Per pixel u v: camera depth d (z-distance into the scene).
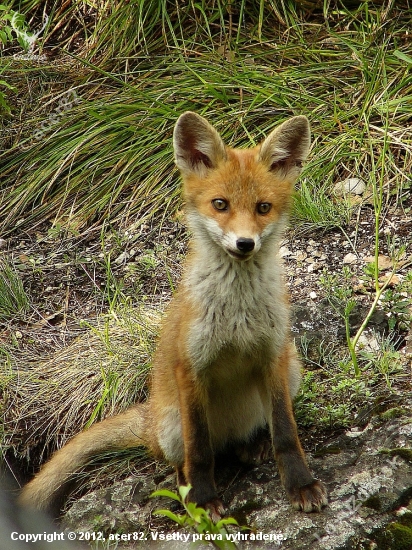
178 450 8.27
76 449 9.29
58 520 8.98
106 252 12.66
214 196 7.75
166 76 14.67
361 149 12.77
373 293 10.59
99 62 15.09
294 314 10.41
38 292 12.28
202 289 7.71
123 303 11.61
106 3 15.61
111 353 10.74
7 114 14.80
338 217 12.03
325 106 13.53
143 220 12.94
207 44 14.83
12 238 13.26
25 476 10.04
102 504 8.30
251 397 8.32
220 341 7.69
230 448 8.80
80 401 10.34
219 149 7.93
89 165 13.79
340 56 14.16
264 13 15.09
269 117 13.57
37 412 10.41
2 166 14.28
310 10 14.98
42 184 13.84
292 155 8.27
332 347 9.95
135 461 9.38
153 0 15.17
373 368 9.35
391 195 12.22
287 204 8.12
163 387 8.46
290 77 13.96
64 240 13.04
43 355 11.27
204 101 14.00
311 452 8.17
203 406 7.86
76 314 11.84
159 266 12.20
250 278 7.65
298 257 11.63
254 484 7.73
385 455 7.45
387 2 14.75
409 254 11.13
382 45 13.63
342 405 8.75
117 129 14.09
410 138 12.75
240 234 7.36
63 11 16.09
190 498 7.64
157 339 10.38
